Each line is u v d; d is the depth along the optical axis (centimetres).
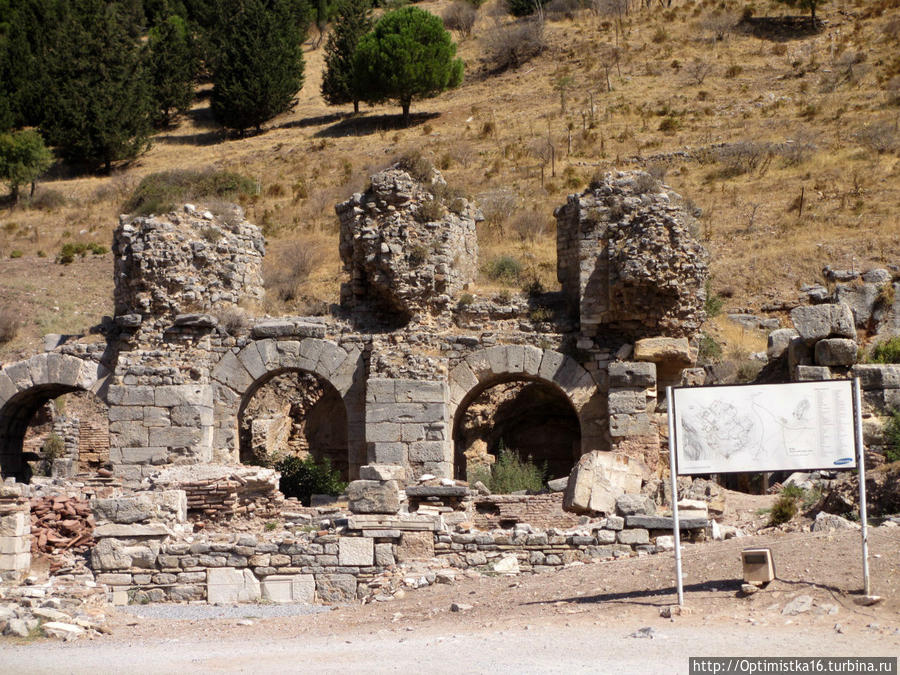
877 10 8944
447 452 3191
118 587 2039
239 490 2562
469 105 8731
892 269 4900
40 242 6788
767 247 5338
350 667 1317
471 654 1344
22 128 9438
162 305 3378
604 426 3195
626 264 3156
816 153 6500
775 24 9150
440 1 12175
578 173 6694
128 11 11688
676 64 8519
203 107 10312
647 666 1217
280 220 6556
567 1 10462
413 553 2058
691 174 6525
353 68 8912
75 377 3428
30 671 1384
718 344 4441
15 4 11500
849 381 1488
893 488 2120
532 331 3303
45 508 2328
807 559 1636
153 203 3553
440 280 3319
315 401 4159
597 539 2038
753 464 1501
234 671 1334
